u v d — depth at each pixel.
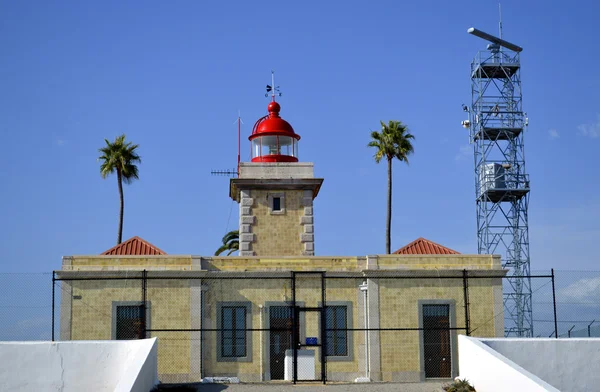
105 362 23.81
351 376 31.84
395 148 58.38
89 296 31.36
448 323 32.31
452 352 31.92
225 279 32.12
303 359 31.00
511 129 60.03
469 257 33.03
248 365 31.64
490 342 24.38
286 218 36.88
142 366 22.06
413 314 32.22
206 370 31.47
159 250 34.44
